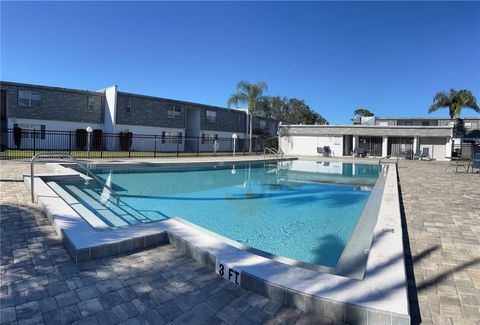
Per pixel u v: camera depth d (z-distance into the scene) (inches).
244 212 291.4
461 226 189.9
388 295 95.0
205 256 131.0
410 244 156.9
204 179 516.7
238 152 1284.4
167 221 177.0
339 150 1174.3
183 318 94.0
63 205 197.5
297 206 319.9
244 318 94.7
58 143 953.5
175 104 1205.1
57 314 93.6
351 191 414.9
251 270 113.7
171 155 881.5
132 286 112.3
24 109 887.1
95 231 152.9
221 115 1398.9
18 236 158.7
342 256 135.9
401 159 1046.4
